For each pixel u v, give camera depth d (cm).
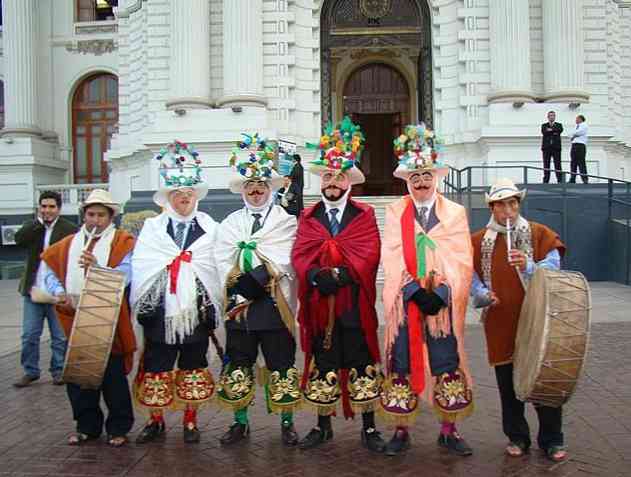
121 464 515
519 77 1998
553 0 2009
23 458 531
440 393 520
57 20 2920
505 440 554
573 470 485
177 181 571
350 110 2667
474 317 1107
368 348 541
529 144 1966
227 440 555
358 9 2302
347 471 493
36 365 770
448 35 2141
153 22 2162
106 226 579
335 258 534
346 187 557
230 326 557
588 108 2002
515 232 527
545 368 465
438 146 551
